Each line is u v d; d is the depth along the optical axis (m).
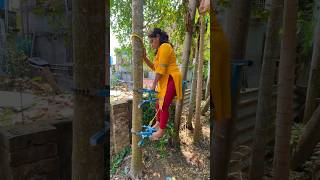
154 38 3.70
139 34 3.40
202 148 4.73
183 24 4.98
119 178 3.75
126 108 4.30
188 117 5.32
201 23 4.69
